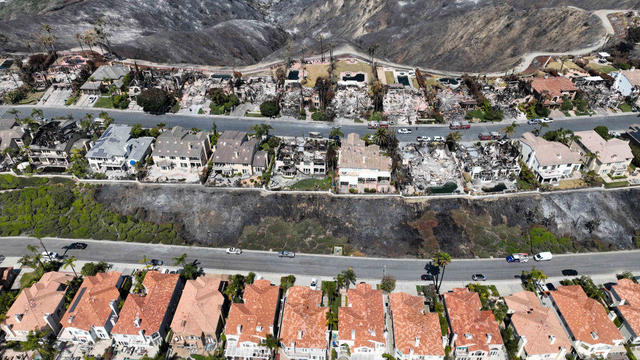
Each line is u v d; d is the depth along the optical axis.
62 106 191.00
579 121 174.88
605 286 115.62
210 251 128.25
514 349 96.38
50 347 99.25
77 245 129.25
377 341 96.00
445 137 168.38
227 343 99.25
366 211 136.00
